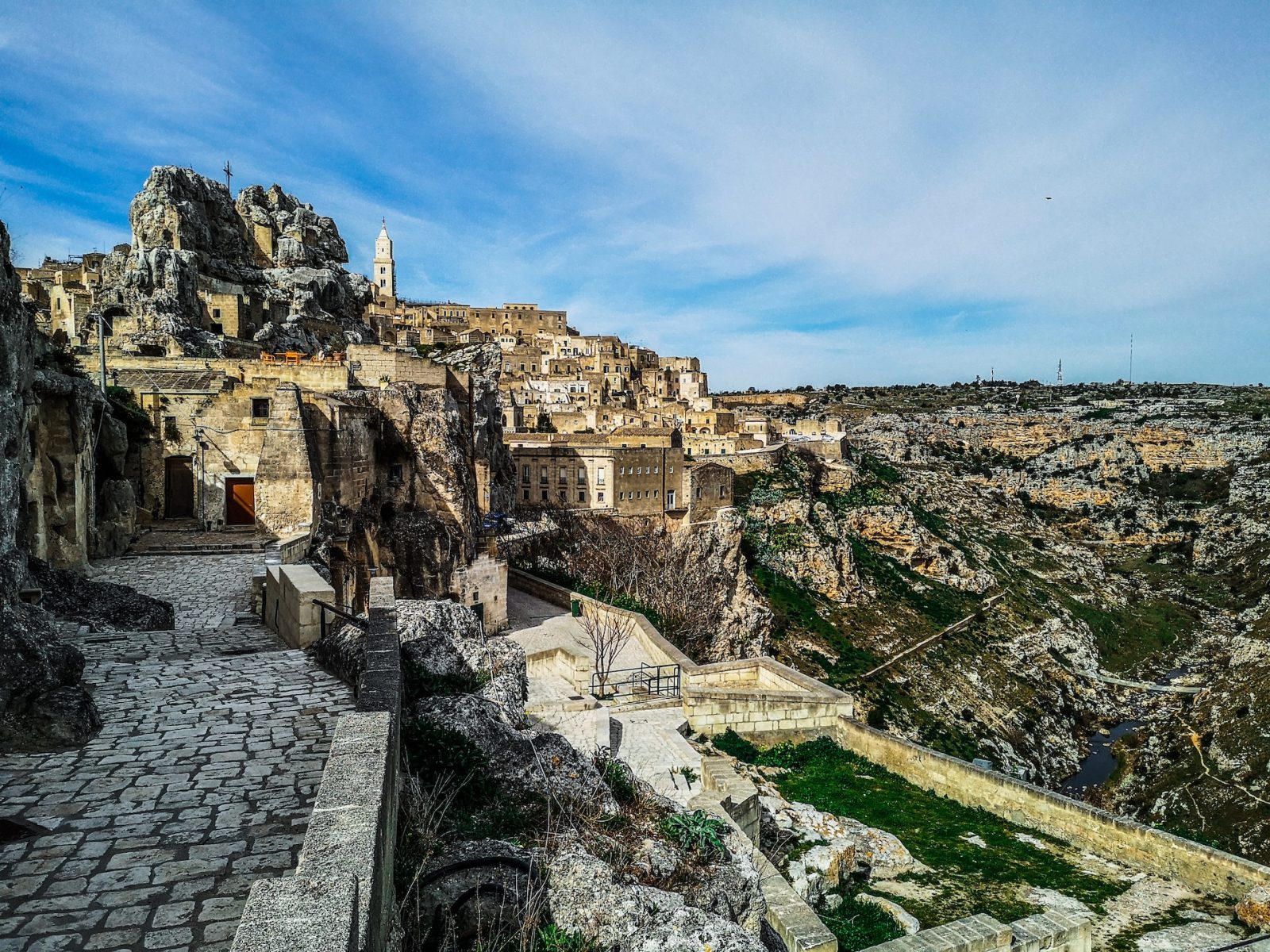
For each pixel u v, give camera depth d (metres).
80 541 23.69
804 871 15.90
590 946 7.73
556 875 8.46
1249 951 14.95
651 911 8.30
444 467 39.53
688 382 186.88
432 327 170.88
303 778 9.21
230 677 13.02
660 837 10.65
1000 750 71.12
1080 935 14.66
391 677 9.62
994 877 17.58
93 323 53.34
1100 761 75.19
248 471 31.20
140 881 7.03
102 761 9.60
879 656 81.00
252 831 7.99
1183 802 61.34
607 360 174.50
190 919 6.48
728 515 87.44
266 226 75.38
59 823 8.05
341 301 76.62
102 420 28.14
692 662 27.81
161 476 32.53
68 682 11.02
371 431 37.16
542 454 82.62
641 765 19.38
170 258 56.34
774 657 74.44
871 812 20.48
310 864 5.34
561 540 70.06
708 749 22.45
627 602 48.06
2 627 10.34
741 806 15.61
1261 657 78.88
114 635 16.03
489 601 40.62
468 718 11.10
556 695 24.78
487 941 7.56
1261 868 16.52
